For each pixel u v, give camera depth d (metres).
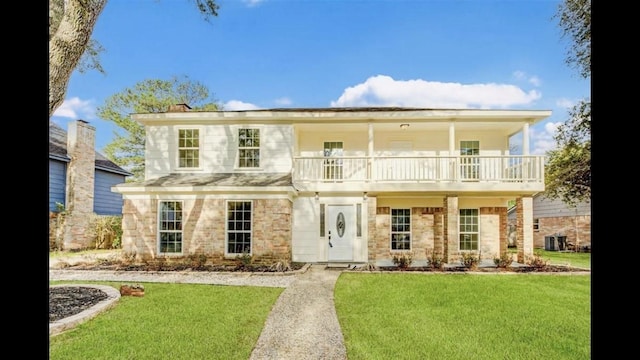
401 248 14.53
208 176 13.97
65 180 17.19
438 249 14.40
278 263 11.40
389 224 14.59
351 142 15.23
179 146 14.42
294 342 5.22
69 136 17.30
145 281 9.44
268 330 5.70
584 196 18.36
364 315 6.50
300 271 10.87
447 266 12.30
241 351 4.86
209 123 14.39
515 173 13.64
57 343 5.04
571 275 10.44
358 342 5.21
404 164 14.15
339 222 13.91
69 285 8.26
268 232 12.32
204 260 12.07
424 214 14.57
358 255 13.76
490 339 5.34
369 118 13.56
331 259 13.77
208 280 9.66
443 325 5.95
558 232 21.56
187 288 8.47
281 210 12.35
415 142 15.07
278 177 13.60
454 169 13.41
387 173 13.85
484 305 7.14
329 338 5.38
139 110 28.23
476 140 14.91
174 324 5.84
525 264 13.00
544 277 10.10
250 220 12.51
